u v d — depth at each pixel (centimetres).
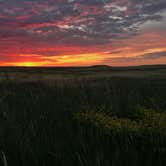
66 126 455
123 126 423
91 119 495
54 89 1180
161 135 364
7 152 322
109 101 807
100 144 347
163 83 1412
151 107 691
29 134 400
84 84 1349
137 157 304
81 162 279
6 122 491
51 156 305
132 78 1842
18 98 876
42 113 598
